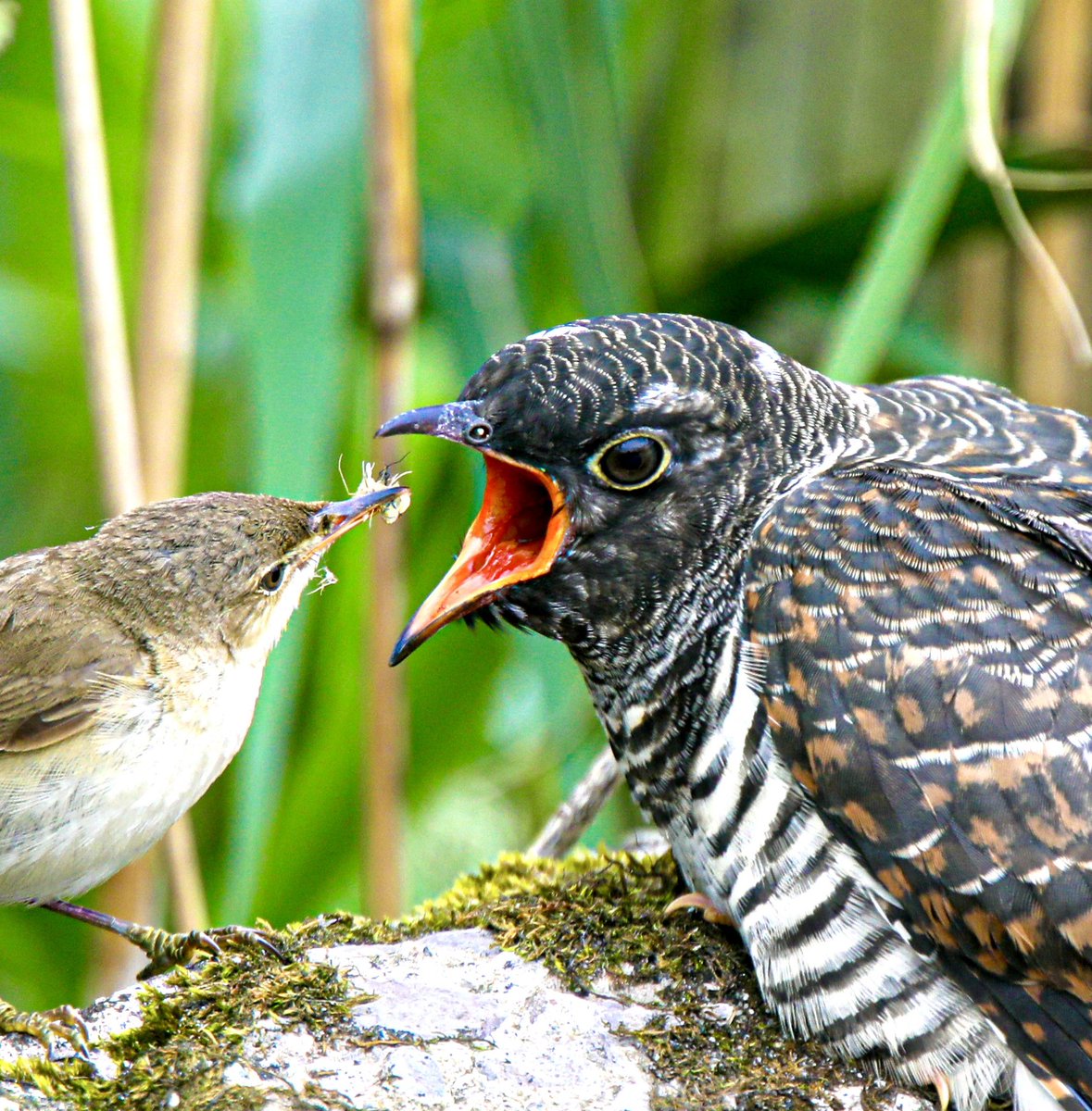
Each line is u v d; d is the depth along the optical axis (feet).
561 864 26.94
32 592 24.13
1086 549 21.91
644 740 24.02
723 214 41.22
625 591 23.59
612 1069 21.56
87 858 23.17
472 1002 22.53
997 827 21.02
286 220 29.86
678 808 23.89
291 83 30.22
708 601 23.49
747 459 23.66
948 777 21.26
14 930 37.37
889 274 26.63
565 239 31.45
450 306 35.47
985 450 25.13
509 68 35.70
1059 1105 21.24
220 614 24.54
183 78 30.01
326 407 29.48
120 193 40.88
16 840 22.70
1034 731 21.09
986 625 21.67
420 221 35.24
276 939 23.67
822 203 38.70
